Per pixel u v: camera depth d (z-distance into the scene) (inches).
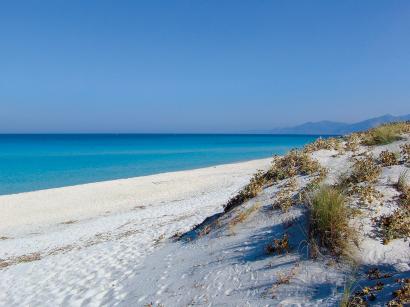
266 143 5246.1
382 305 179.2
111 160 2464.3
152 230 583.5
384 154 432.5
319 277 222.5
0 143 5580.7
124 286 333.7
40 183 1502.2
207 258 313.6
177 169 1875.0
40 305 335.3
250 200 417.4
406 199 304.0
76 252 517.7
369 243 244.7
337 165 470.9
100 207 984.9
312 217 265.7
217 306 232.1
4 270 495.5
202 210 705.6
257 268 257.6
